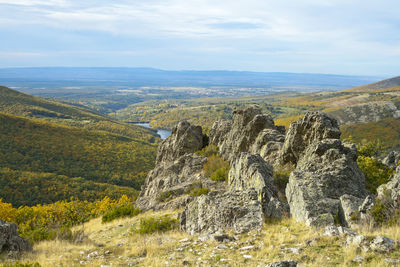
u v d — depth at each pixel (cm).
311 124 2938
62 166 18825
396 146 15225
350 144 2688
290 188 1845
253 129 4016
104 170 19112
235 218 1627
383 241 1034
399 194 1350
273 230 1443
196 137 5575
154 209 3278
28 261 1337
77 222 5094
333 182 1784
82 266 1291
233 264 1105
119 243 1786
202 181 3628
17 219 5481
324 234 1249
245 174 2406
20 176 14912
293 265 920
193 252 1316
